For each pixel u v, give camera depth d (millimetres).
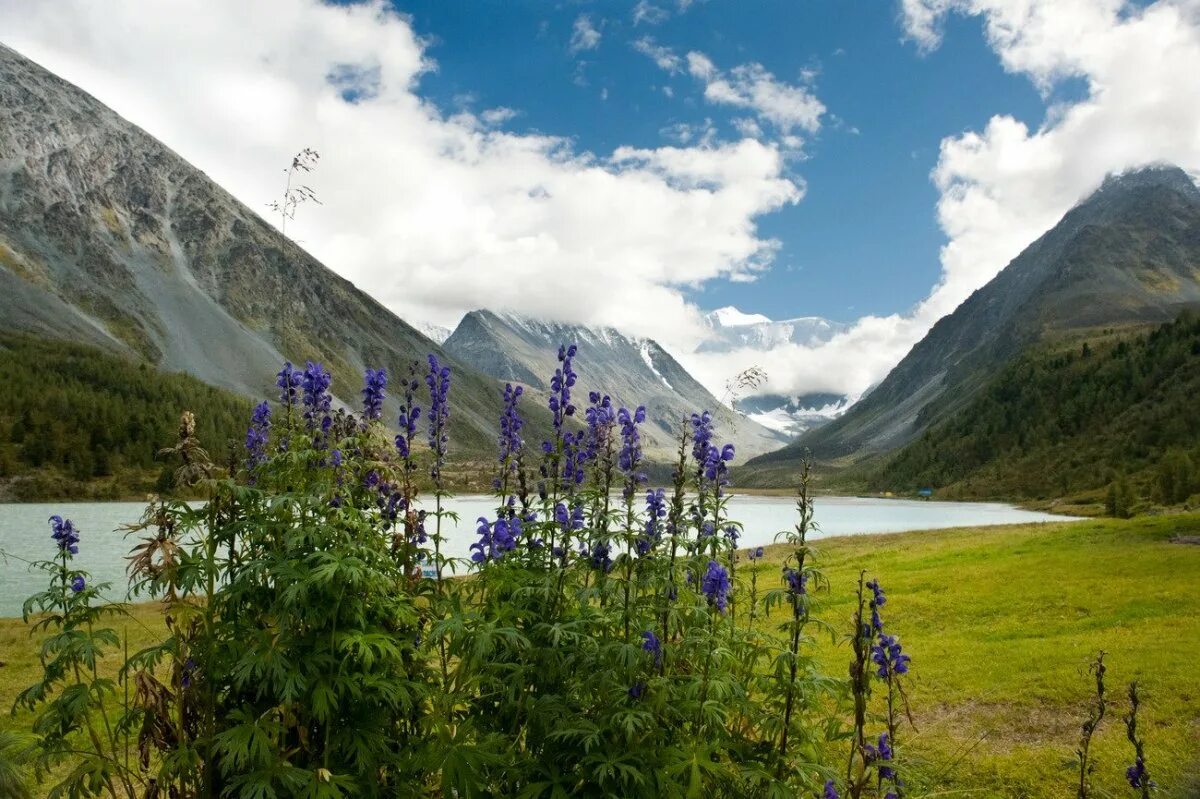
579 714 6648
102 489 141000
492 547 7891
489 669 6887
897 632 24609
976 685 17359
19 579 45344
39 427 158000
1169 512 87125
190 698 6445
